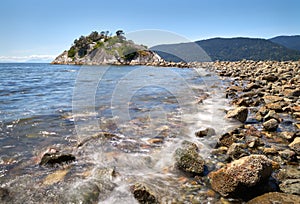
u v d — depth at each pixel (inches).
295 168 138.7
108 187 120.1
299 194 109.3
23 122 235.5
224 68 927.7
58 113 274.5
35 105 324.8
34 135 198.4
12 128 216.2
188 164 137.3
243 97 369.4
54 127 219.8
